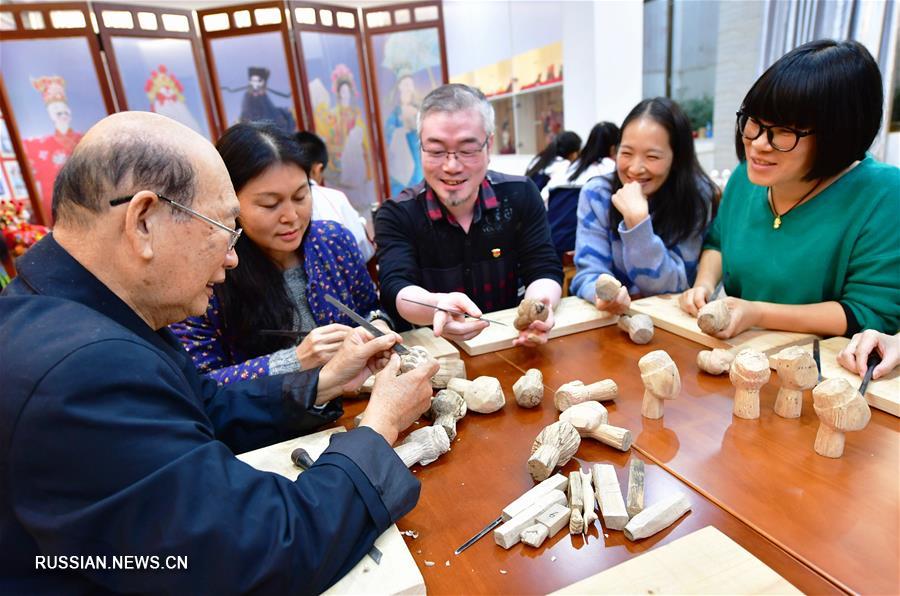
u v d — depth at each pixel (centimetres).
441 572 74
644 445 98
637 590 65
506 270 190
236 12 374
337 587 70
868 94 115
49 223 361
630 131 177
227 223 79
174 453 64
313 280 157
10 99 333
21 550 67
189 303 81
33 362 61
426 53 447
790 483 84
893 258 128
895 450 91
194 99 380
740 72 433
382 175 465
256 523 65
